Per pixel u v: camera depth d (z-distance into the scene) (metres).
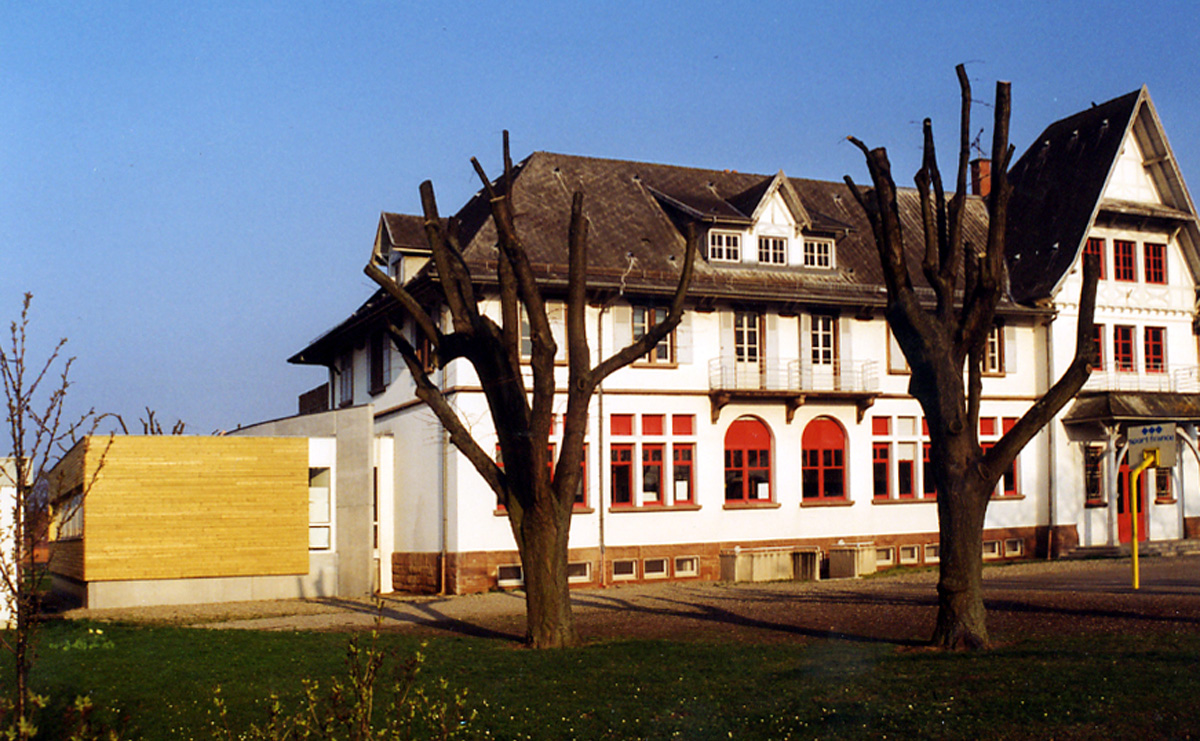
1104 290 36.09
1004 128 15.42
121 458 25.64
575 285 16.47
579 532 29.28
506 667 14.48
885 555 33.41
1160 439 21.64
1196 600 18.97
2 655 15.66
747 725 11.07
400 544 31.52
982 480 15.24
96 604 25.14
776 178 32.84
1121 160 36.59
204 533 26.25
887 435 33.69
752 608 21.73
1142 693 11.22
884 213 15.52
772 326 32.09
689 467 31.03
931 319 15.39
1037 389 35.69
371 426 28.06
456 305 16.48
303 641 17.34
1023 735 10.11
